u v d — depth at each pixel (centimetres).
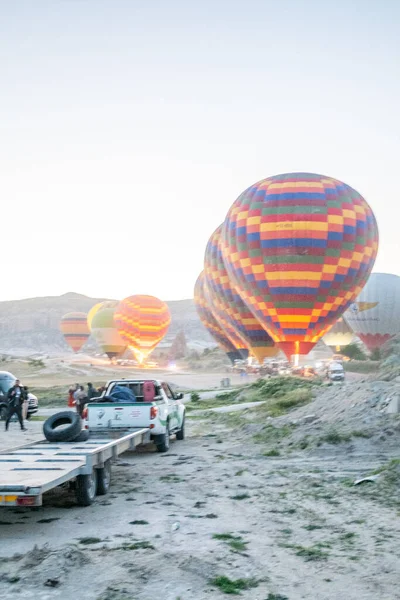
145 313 11456
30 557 720
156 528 870
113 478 1277
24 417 2830
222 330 8894
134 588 630
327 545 778
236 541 800
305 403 2438
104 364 12319
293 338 5266
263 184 5325
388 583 646
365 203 5303
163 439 1631
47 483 831
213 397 3909
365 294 9031
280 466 1385
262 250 5100
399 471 1147
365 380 2089
